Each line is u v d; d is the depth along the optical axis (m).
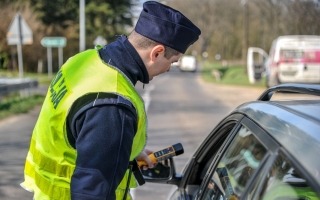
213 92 23.86
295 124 1.70
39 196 2.15
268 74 23.41
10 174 6.42
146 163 2.63
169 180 2.91
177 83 35.22
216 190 2.28
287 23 30.41
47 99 2.17
